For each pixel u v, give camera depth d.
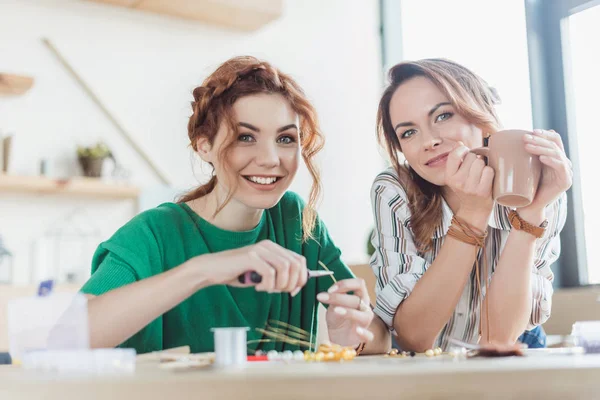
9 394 0.54
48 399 0.52
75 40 3.16
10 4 3.04
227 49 3.60
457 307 1.34
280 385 0.50
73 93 3.15
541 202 1.07
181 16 3.43
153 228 1.13
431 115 1.29
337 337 0.99
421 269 1.32
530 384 0.55
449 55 3.39
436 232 1.38
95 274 1.03
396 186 1.42
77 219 3.09
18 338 0.77
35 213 3.00
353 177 3.94
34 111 3.05
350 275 1.26
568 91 2.76
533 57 2.81
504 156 0.98
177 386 0.49
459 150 1.05
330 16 3.98
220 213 1.17
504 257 1.17
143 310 0.84
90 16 3.21
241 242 1.17
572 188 2.70
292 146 1.12
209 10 3.34
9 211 2.95
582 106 2.70
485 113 1.31
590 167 2.65
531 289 1.25
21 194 2.98
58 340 0.74
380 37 4.14
